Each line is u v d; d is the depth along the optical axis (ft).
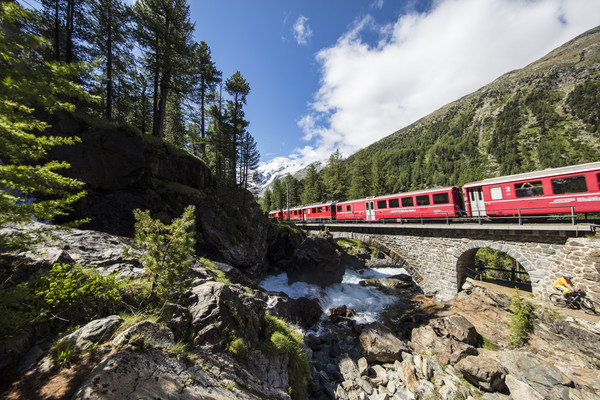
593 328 31.01
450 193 55.83
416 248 60.03
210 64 83.41
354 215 84.64
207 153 101.91
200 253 50.26
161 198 46.78
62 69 9.52
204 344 14.14
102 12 51.78
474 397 30.60
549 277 39.04
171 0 59.67
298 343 26.25
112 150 40.57
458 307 49.03
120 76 66.74
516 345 36.35
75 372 8.86
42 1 48.37
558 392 27.78
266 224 83.46
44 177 10.55
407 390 32.73
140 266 21.65
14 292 10.55
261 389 15.31
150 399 8.37
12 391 7.88
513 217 43.93
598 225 34.47
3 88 8.66
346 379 34.63
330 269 77.61
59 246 20.15
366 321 54.39
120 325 11.91
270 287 68.33
